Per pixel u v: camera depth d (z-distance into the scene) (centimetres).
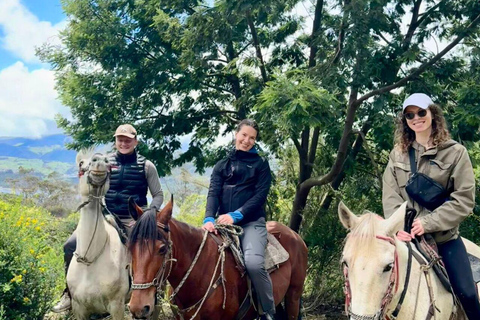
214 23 909
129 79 1085
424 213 329
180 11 1070
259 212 446
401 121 341
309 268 945
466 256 324
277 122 711
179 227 392
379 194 1016
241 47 1126
